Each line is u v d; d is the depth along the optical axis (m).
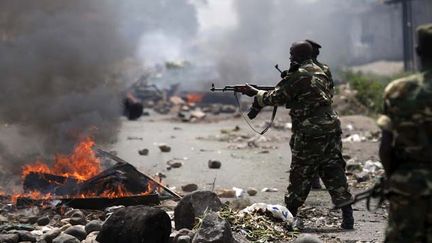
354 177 14.13
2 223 9.52
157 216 7.85
